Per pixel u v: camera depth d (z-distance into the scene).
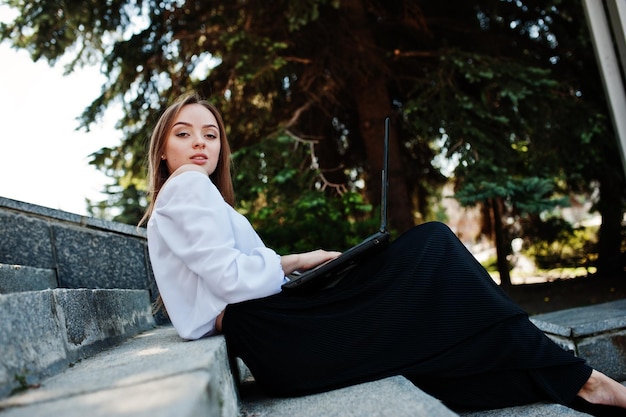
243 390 1.95
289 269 1.95
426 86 5.50
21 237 2.94
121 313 2.26
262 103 5.78
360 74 5.63
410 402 1.39
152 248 1.85
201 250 1.69
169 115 2.03
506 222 6.89
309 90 5.77
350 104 6.29
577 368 1.74
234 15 5.58
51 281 2.89
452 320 1.71
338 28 5.56
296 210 4.54
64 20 5.22
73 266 3.07
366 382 1.67
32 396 1.11
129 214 5.27
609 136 5.39
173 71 5.60
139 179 5.84
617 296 5.11
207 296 1.73
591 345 2.82
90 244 3.13
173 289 1.80
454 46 5.43
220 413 1.21
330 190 5.25
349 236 4.35
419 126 5.10
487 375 1.72
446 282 1.73
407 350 1.70
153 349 1.64
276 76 5.54
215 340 1.61
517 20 5.95
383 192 1.87
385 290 1.74
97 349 1.81
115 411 0.88
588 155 5.44
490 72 4.82
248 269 1.71
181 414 0.83
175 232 1.76
